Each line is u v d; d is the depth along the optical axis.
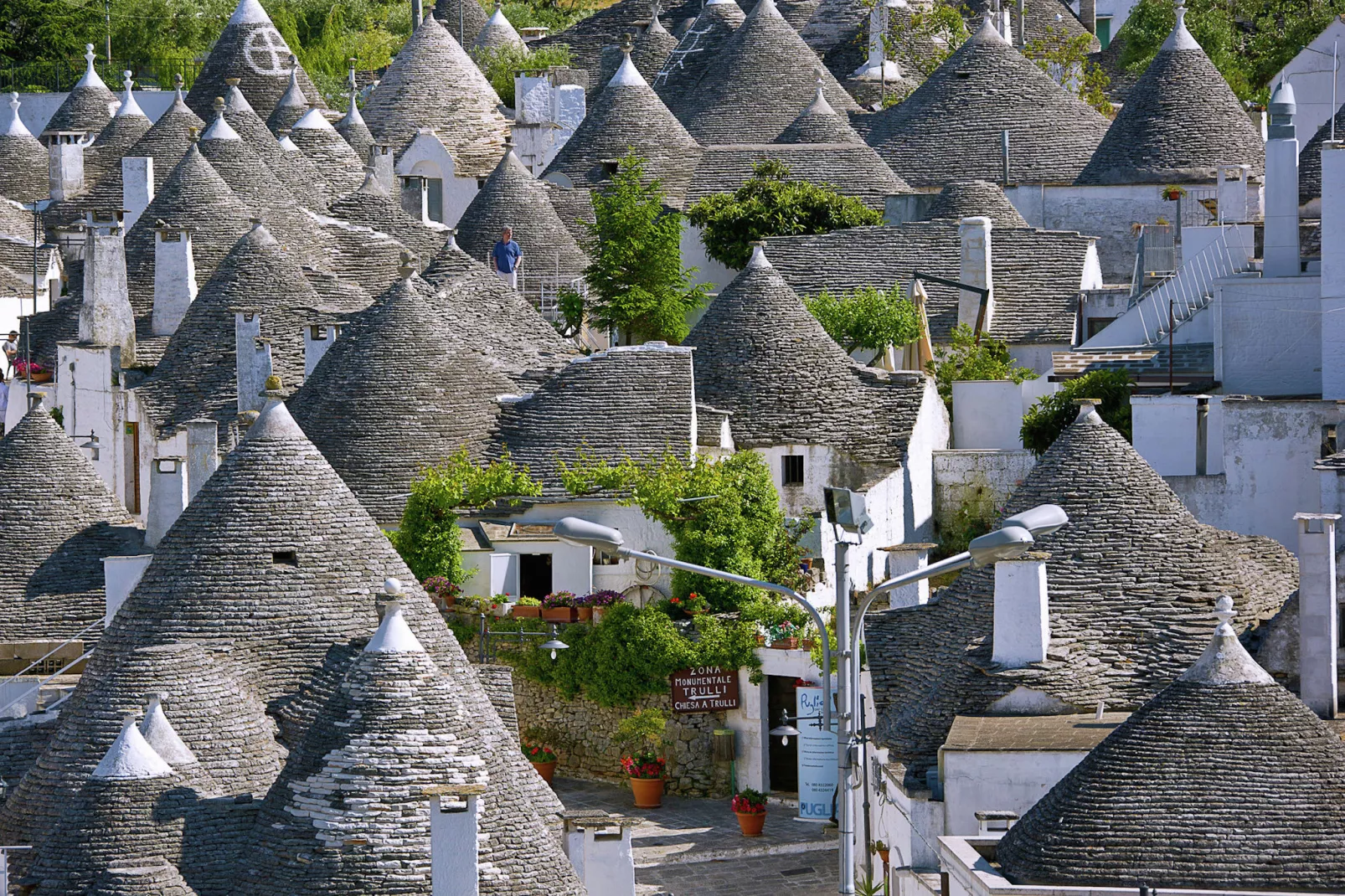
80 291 175.75
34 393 149.75
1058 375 142.00
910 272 166.00
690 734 119.19
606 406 133.00
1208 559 101.69
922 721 96.50
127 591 113.62
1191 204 170.50
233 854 83.25
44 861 82.94
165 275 161.25
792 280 167.62
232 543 96.62
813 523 127.81
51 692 106.62
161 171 190.50
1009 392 144.00
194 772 85.69
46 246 192.25
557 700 122.12
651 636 119.12
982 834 83.81
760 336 140.00
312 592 96.38
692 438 131.62
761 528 125.25
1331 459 109.19
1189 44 186.00
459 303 151.12
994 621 97.94
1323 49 192.88
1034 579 97.00
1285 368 134.62
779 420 137.25
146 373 157.12
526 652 122.06
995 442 144.25
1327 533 94.38
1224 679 78.88
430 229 182.25
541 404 133.88
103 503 122.81
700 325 142.00
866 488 133.00
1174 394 133.25
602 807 117.00
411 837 80.12
